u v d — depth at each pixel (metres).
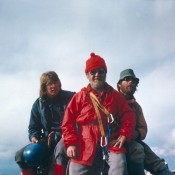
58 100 3.99
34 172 3.92
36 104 4.07
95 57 3.53
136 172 3.71
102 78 3.51
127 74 4.11
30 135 4.03
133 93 4.15
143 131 3.99
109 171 3.35
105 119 3.44
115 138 3.50
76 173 3.35
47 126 3.98
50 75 3.95
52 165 3.76
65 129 3.45
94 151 3.35
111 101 3.48
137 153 3.70
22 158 3.83
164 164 4.11
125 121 3.51
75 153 3.35
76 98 3.53
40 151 3.76
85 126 3.44
